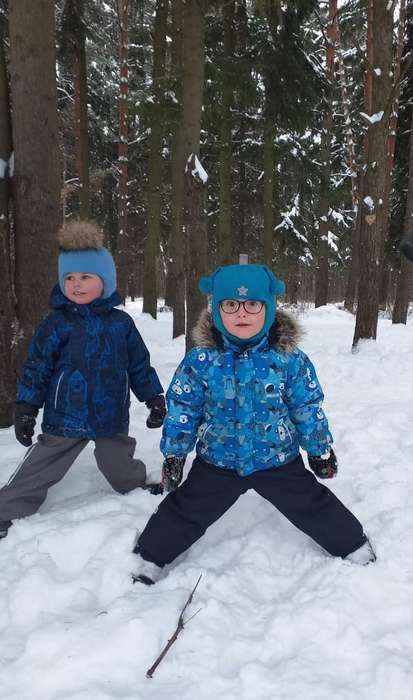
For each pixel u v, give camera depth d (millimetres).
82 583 2107
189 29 5969
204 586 2090
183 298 9281
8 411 3861
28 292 3783
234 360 2076
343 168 19594
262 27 11062
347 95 17391
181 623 1839
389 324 12039
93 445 3568
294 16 10547
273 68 11078
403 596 2039
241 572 2189
